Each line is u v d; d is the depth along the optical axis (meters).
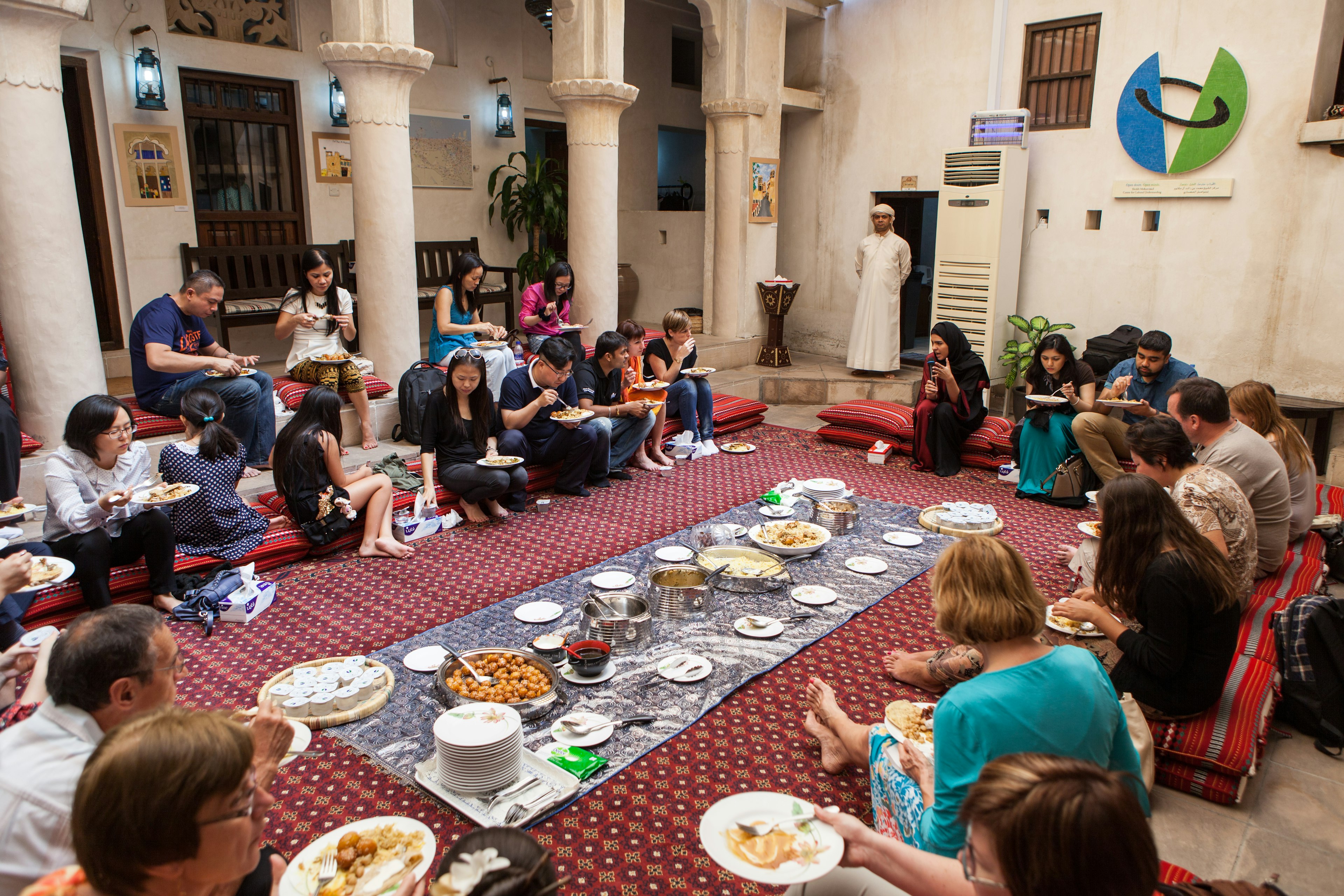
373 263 7.06
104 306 7.80
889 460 7.59
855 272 11.03
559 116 11.12
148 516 4.28
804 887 2.19
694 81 13.02
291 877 2.24
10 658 2.76
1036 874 1.33
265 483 5.86
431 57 6.86
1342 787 3.29
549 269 8.03
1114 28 8.55
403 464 6.02
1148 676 3.25
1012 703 2.07
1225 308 8.30
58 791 1.84
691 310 11.30
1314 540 5.05
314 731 3.34
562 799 2.92
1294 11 7.54
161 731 1.46
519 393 6.19
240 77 8.27
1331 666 3.59
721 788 3.10
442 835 2.79
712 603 4.44
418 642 4.03
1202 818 3.10
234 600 4.27
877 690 3.75
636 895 2.60
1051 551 5.42
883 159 10.50
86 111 7.40
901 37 10.11
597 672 3.66
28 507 4.11
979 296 9.29
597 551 5.31
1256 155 7.92
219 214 8.38
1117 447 6.35
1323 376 7.84
